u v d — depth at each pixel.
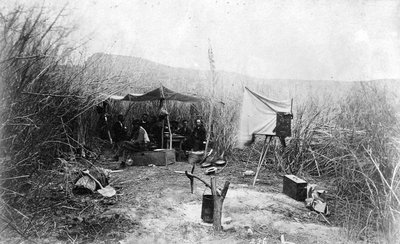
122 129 8.83
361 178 5.19
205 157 8.20
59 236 3.55
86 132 7.58
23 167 3.75
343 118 6.86
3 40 3.33
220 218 4.03
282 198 5.48
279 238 3.82
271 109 6.70
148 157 7.90
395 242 3.62
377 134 5.04
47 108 4.08
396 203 3.98
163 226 4.06
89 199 4.82
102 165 7.51
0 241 3.24
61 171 5.10
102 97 6.70
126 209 4.53
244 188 6.03
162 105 9.13
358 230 3.96
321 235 3.93
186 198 5.20
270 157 8.10
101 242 3.54
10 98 3.42
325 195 5.43
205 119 9.31
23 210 3.71
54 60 4.09
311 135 7.45
